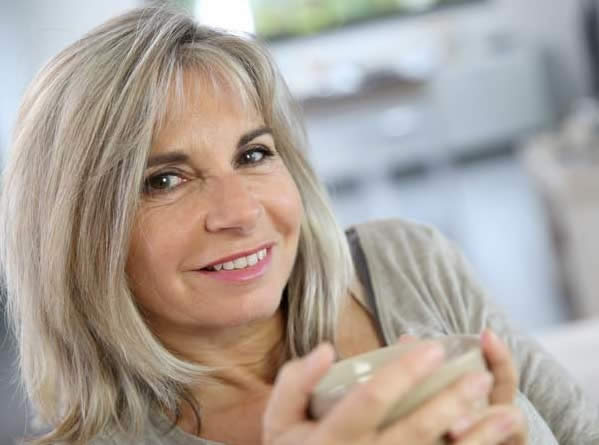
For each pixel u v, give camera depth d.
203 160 0.93
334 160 5.79
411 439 0.57
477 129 6.12
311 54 6.67
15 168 0.99
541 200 3.80
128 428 0.99
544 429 1.01
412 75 5.85
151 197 0.94
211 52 0.96
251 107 0.98
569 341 1.95
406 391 0.56
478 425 0.60
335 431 0.56
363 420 0.56
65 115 0.93
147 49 0.93
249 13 6.58
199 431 1.01
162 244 0.93
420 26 6.62
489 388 0.61
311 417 0.61
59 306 0.97
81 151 0.93
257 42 1.02
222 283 0.93
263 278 0.95
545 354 1.16
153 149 0.93
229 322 0.94
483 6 6.54
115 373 1.00
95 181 0.92
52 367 1.02
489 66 6.08
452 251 1.24
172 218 0.92
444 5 6.60
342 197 5.90
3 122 5.92
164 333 1.02
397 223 1.24
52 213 0.95
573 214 3.00
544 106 6.13
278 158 1.01
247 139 0.97
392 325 1.10
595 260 3.02
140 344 0.97
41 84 0.97
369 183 5.80
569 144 3.56
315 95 5.75
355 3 6.62
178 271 0.93
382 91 5.70
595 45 4.41
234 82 0.95
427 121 5.80
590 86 6.28
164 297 0.95
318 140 5.75
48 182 0.95
